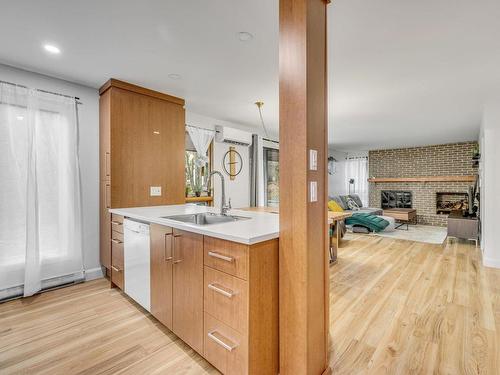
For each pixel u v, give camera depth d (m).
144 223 2.18
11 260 2.55
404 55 2.35
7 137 2.53
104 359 1.68
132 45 2.21
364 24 1.89
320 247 1.47
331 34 2.01
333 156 8.38
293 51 1.35
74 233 2.92
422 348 1.79
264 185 5.93
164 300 1.92
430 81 2.92
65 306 2.40
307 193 1.33
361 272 3.35
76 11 1.76
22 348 1.79
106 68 2.64
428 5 1.68
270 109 4.08
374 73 2.72
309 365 1.36
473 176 6.62
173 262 1.83
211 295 1.53
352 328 2.04
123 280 2.52
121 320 2.16
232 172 5.03
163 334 1.96
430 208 7.47
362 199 8.86
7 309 2.34
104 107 3.03
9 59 2.45
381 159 8.35
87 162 3.08
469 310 2.33
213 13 1.79
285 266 1.41
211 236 1.51
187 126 4.23
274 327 1.46
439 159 7.32
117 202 2.92
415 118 4.49
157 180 3.27
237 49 2.28
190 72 2.74
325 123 1.51
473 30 1.96
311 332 1.37
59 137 2.84
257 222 1.85
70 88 2.96
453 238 5.41
